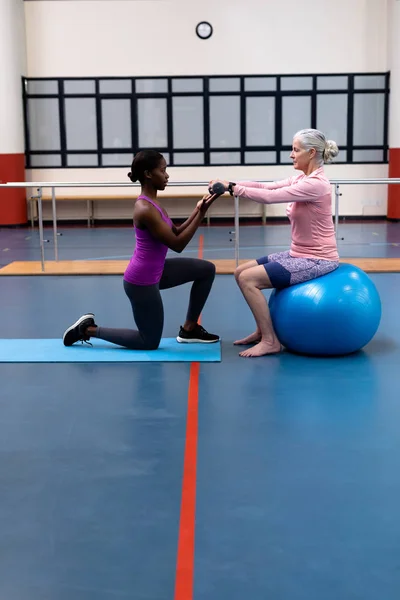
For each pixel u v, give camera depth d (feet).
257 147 40.57
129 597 6.15
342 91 39.93
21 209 39.06
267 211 41.19
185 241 12.67
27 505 7.79
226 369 12.64
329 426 9.95
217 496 7.93
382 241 30.86
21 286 20.80
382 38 39.37
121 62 39.68
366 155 40.45
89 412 10.60
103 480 8.37
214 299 18.61
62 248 29.89
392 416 10.31
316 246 13.20
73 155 40.50
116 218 41.27
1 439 9.63
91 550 6.88
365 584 6.29
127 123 40.29
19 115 38.40
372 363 12.91
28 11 39.17
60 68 39.65
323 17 39.34
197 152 40.70
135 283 13.08
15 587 6.32
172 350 13.74
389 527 7.23
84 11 39.24
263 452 9.10
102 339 14.23
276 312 13.38
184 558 6.72
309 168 13.01
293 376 12.20
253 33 39.55
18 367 12.87
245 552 6.81
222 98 40.14
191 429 9.89
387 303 17.76
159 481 8.32
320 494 7.96
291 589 6.23
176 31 39.50
